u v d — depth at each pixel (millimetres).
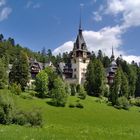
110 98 130500
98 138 31891
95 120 86062
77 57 173000
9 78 120188
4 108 47000
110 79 179000
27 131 34344
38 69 155125
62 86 105562
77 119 85375
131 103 137500
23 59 121688
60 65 176625
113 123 80750
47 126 51469
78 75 171000
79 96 127062
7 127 39906
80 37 176250
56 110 95688
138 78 177125
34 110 50969
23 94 109312
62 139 28547
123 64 191250
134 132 44188
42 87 113188
